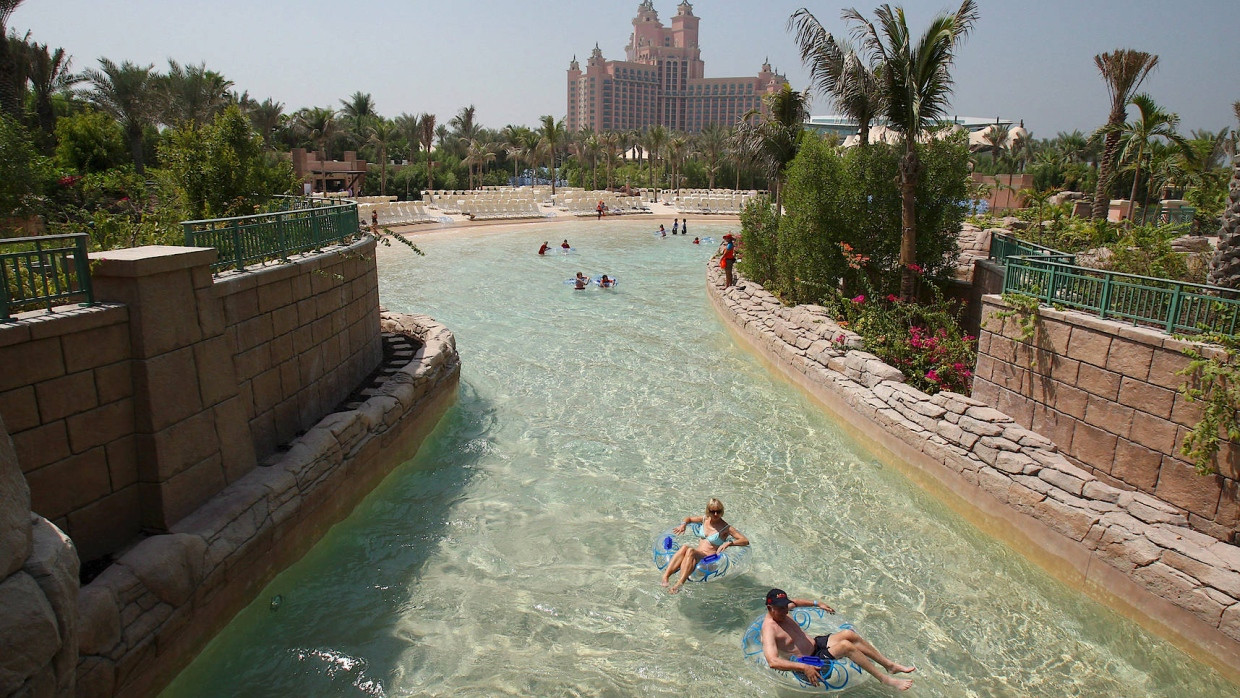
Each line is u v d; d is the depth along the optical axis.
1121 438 8.17
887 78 14.52
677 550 7.92
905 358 13.09
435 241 38.28
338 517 8.70
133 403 6.28
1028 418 9.67
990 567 8.21
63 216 14.29
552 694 6.09
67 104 39.88
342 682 6.16
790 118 24.70
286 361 9.04
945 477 9.70
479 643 6.72
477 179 81.31
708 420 12.56
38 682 4.05
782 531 8.89
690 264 32.47
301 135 62.81
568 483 10.05
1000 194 35.94
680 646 6.75
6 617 3.86
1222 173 23.22
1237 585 6.34
